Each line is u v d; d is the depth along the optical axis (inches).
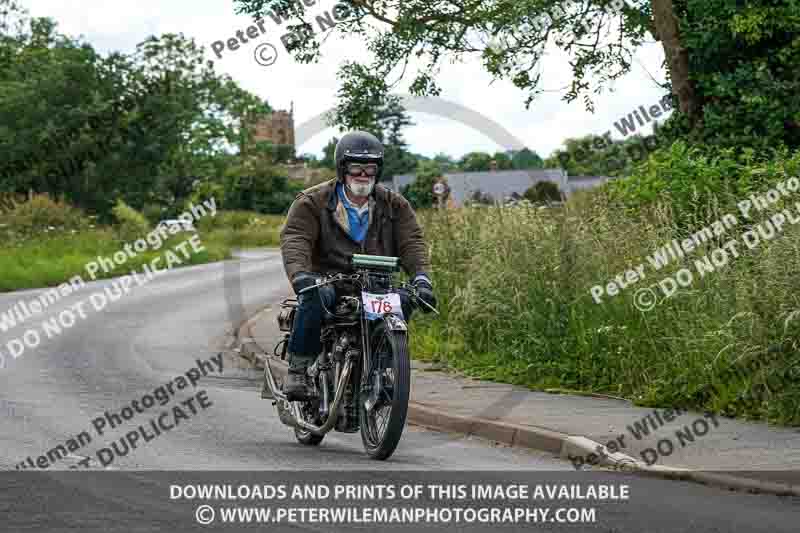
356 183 434.9
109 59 3240.7
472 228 754.2
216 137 3164.4
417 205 828.0
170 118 3107.8
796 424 459.2
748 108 810.8
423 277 435.2
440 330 716.0
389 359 411.5
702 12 853.2
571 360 591.8
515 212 701.3
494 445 452.4
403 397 394.6
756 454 399.9
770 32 821.9
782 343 479.5
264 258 1966.0
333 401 419.5
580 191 734.5
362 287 418.3
